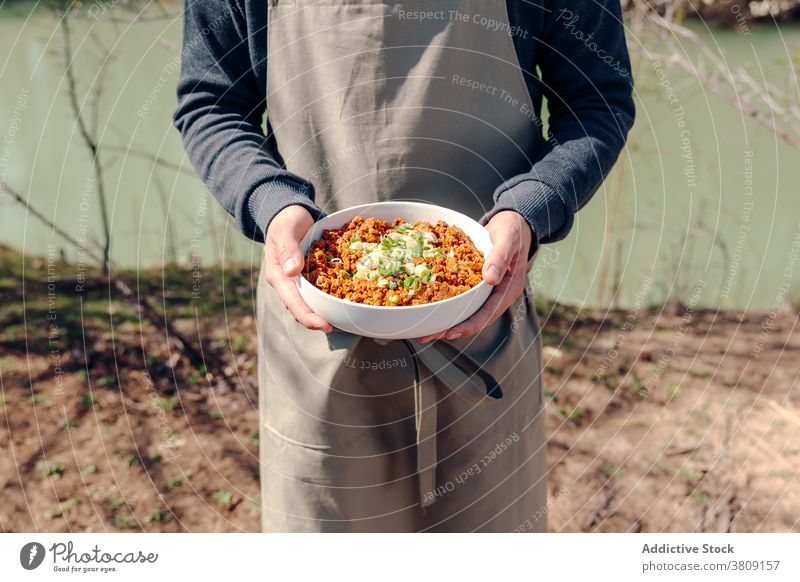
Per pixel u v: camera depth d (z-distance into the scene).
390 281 0.97
